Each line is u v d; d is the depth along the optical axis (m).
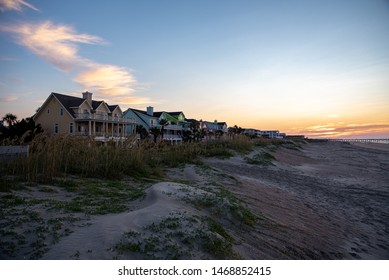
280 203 9.61
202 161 17.36
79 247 4.04
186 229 4.91
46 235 4.42
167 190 7.34
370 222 8.94
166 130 53.72
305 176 17.47
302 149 41.66
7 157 9.39
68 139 10.80
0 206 5.63
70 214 5.54
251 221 6.74
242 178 13.34
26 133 10.41
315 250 6.00
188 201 6.79
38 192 7.26
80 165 10.46
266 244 5.73
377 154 38.91
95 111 35.72
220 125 85.69
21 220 4.91
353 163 27.72
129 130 44.00
